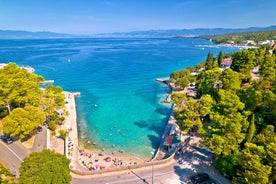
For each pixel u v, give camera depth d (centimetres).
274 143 3566
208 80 7094
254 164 3331
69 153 5312
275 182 3588
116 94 10725
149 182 4172
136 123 7500
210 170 4519
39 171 3119
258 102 5369
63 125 6944
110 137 6550
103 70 16675
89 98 10112
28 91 6606
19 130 5222
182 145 5544
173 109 8312
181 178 4278
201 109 5244
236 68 9231
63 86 12100
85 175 4397
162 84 12619
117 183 4147
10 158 4859
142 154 5662
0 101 6084
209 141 4356
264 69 8025
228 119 4550
